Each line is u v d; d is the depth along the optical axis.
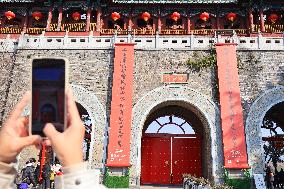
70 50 27.86
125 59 26.17
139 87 25.92
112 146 23.42
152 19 36.81
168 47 27.45
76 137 1.59
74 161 1.53
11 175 1.78
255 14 35.41
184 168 30.09
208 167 25.45
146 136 31.08
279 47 27.19
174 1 35.09
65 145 1.54
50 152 22.59
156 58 27.06
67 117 1.66
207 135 25.53
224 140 23.38
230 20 35.19
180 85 25.94
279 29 34.00
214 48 27.14
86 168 1.55
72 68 26.98
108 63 27.14
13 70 27.30
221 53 26.44
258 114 24.75
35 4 35.75
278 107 30.75
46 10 36.53
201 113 25.11
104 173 23.20
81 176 1.50
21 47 28.12
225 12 36.22
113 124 23.98
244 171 22.72
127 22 36.16
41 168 21.52
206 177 27.12
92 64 27.14
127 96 24.88
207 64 26.56
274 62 26.69
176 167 30.17
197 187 18.08
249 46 27.30
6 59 28.20
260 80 26.00
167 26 36.97
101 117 25.02
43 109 1.68
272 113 32.59
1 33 32.97
